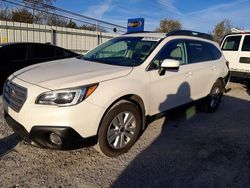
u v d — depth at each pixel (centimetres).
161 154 381
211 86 575
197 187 307
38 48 768
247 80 927
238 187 312
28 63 732
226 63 633
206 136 457
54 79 326
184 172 337
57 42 1744
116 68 373
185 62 487
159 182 312
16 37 1534
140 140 425
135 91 365
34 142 313
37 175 312
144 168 341
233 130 495
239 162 370
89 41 1948
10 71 690
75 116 305
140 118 389
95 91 322
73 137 309
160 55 425
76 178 311
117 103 349
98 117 325
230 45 967
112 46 479
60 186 294
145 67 395
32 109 306
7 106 346
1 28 1463
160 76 413
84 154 368
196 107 623
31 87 317
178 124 513
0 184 289
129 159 361
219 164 362
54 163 341
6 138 400
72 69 368
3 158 343
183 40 492
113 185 302
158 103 421
